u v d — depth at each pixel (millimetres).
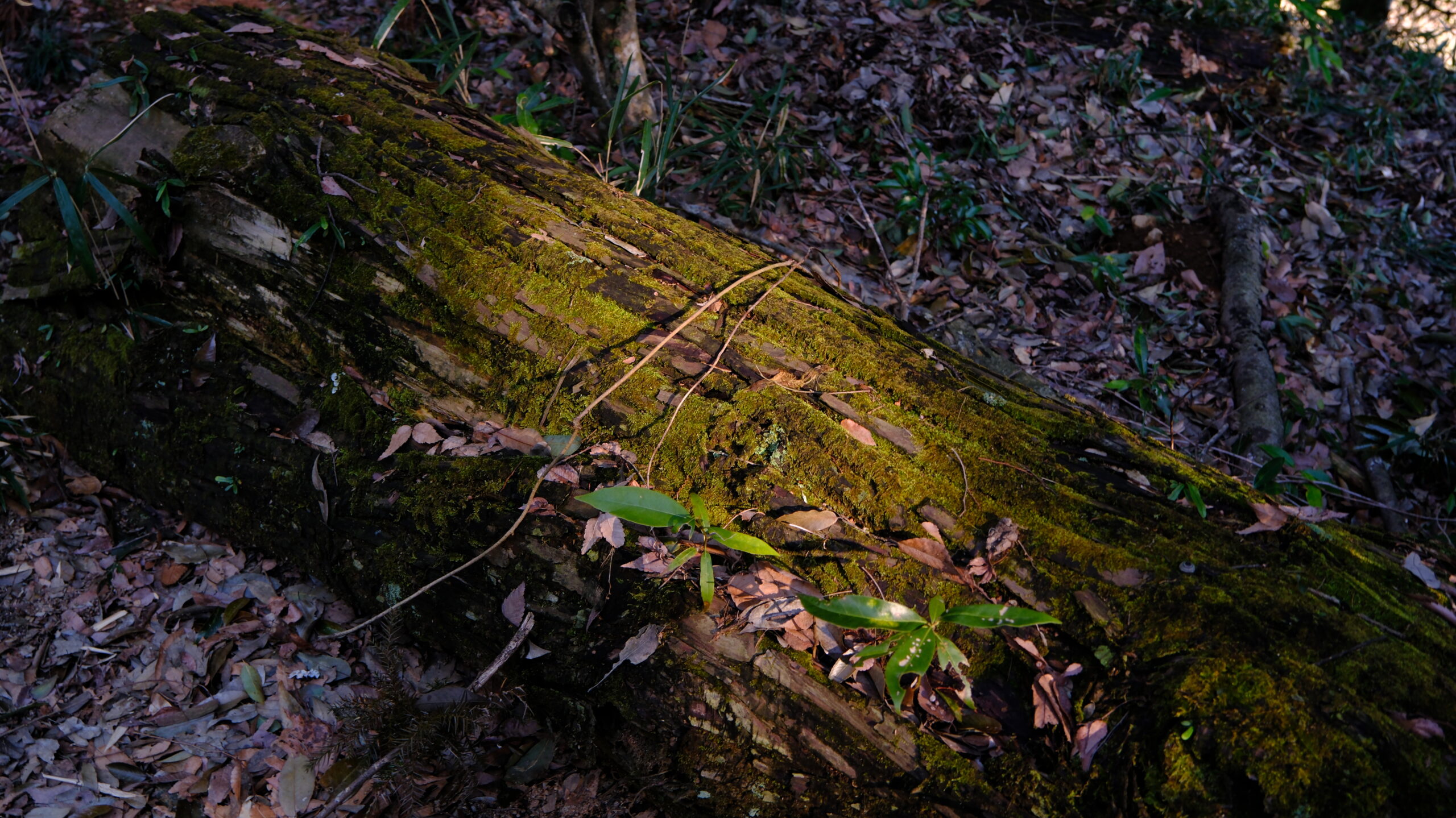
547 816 1899
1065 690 1600
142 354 2396
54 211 2553
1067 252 3715
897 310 3334
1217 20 5344
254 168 2270
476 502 1933
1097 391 3229
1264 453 2885
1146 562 1674
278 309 2287
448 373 2109
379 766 1868
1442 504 3109
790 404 1902
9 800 1869
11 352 2574
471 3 4375
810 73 4277
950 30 4691
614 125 3223
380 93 2500
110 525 2416
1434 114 5164
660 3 4535
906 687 1650
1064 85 4562
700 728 1739
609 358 2002
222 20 2715
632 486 1701
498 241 2148
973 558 1721
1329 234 4098
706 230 2383
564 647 1831
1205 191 4129
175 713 2053
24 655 2125
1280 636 1546
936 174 3904
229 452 2254
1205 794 1420
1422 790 1366
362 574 2088
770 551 1637
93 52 3945
